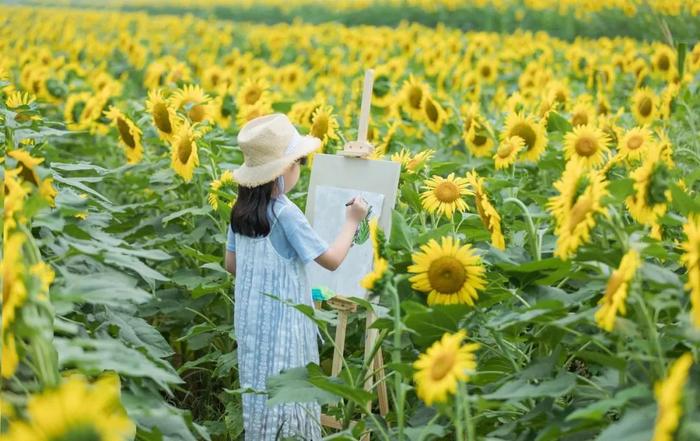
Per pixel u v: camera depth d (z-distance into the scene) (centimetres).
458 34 1502
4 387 252
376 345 327
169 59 1027
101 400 193
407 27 1938
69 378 257
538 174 566
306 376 328
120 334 354
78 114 695
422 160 452
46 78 844
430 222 495
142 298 272
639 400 240
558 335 295
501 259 312
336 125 506
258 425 376
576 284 381
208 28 2095
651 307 263
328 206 392
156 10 3114
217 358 459
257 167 369
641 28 1589
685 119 596
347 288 382
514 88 1002
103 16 2550
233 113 615
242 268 378
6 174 263
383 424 328
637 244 262
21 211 249
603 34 1753
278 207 371
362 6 2375
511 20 1941
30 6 3522
